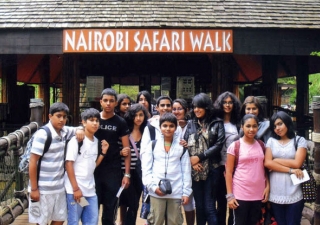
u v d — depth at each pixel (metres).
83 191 4.38
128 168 4.82
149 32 8.81
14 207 5.61
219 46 8.89
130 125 5.12
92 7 9.77
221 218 5.02
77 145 4.30
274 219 4.56
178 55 12.49
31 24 9.01
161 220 4.43
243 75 14.60
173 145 4.42
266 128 4.70
